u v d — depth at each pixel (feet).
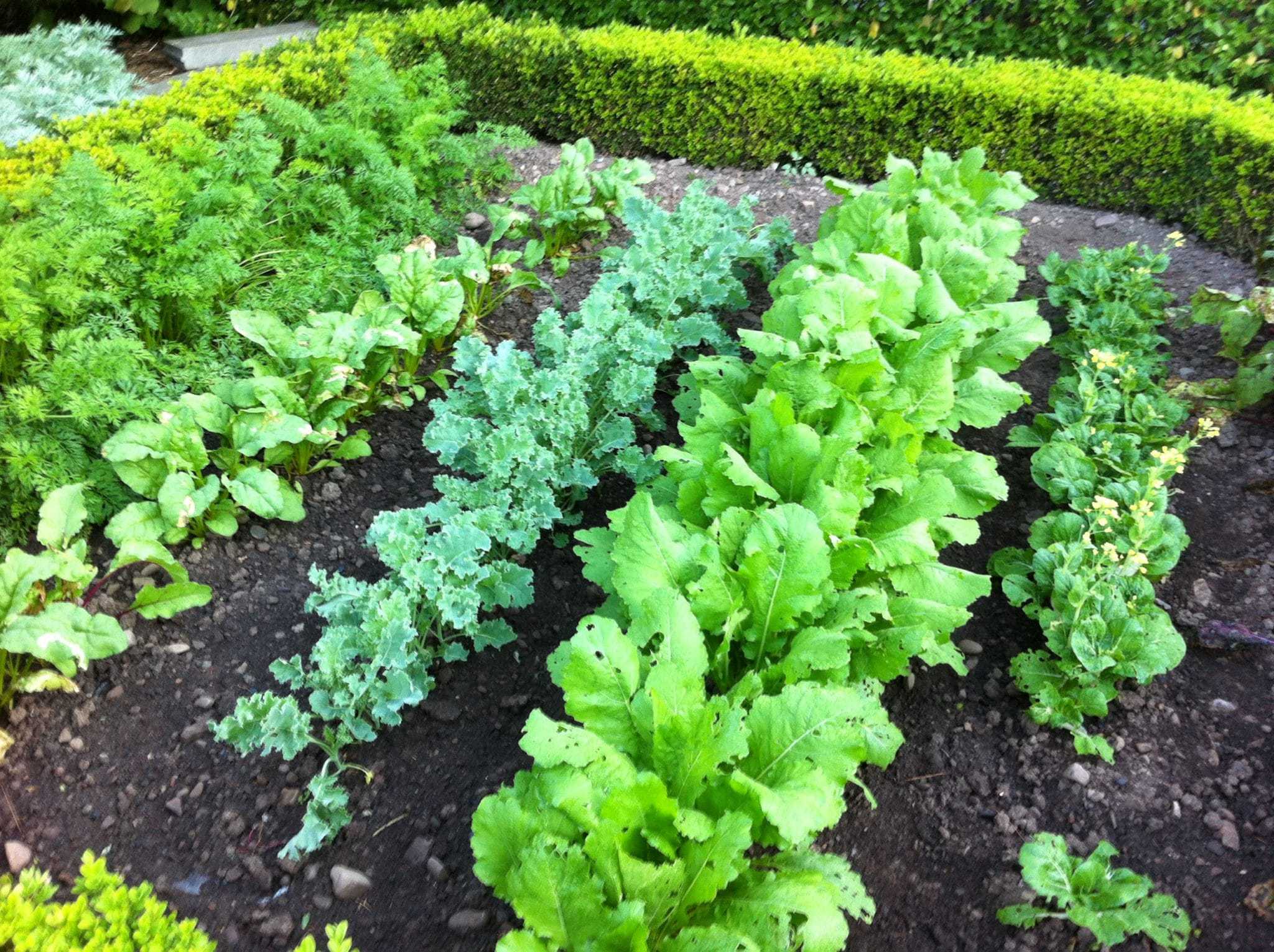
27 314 5.07
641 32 10.23
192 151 6.56
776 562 3.99
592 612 5.11
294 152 7.81
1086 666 4.50
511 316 7.23
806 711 3.44
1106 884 3.77
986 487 5.09
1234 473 6.26
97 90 8.88
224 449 5.39
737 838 3.02
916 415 5.24
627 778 3.28
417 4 11.68
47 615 4.15
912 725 4.66
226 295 6.39
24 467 4.87
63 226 5.30
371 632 4.19
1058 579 4.82
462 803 4.17
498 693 4.64
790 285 6.07
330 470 5.81
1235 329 6.72
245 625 4.86
